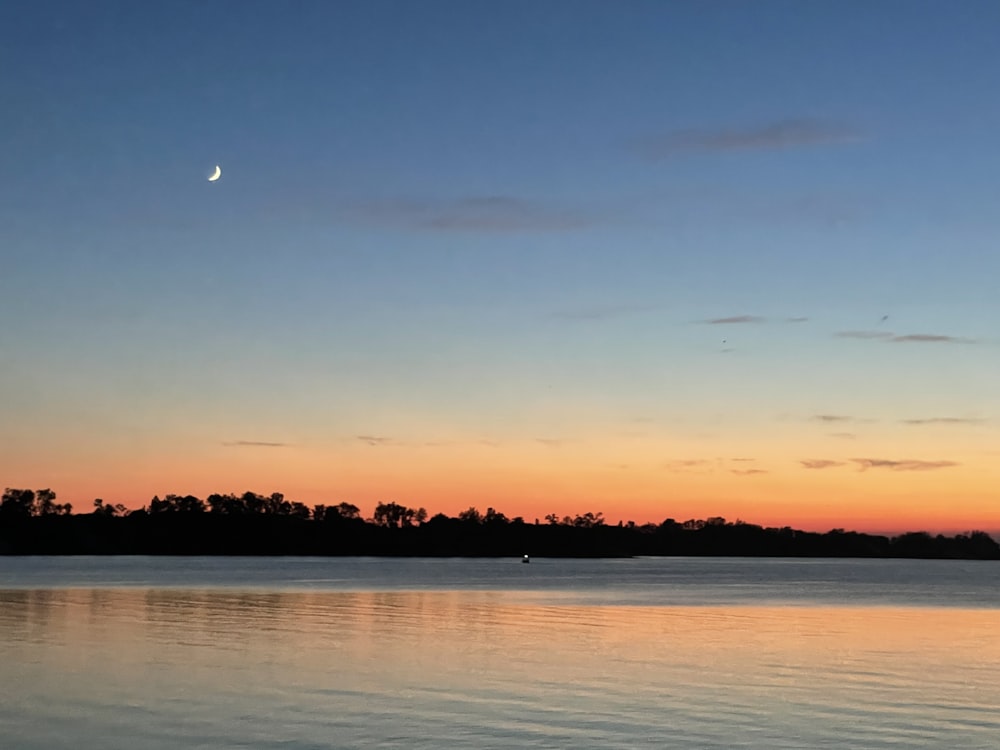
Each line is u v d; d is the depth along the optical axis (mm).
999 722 29312
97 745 25625
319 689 33906
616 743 26203
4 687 33969
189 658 41875
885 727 28500
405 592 106188
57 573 161875
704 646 49688
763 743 26406
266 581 132375
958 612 81125
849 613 78688
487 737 26688
